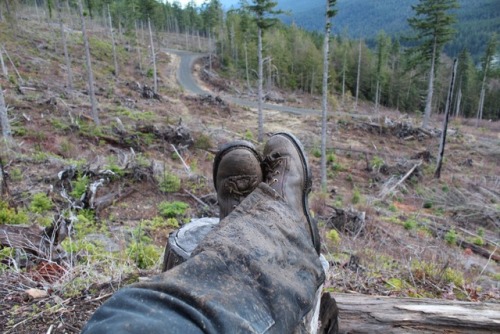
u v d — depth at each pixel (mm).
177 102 25938
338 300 2473
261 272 1001
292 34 51594
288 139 1912
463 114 47625
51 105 16141
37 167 9023
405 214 11086
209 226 2055
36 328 2014
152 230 6941
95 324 710
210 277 923
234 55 48594
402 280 3648
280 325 938
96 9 48281
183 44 59469
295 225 1273
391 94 47094
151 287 821
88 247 4117
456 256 6637
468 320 2207
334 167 16578
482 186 15273
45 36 35312
